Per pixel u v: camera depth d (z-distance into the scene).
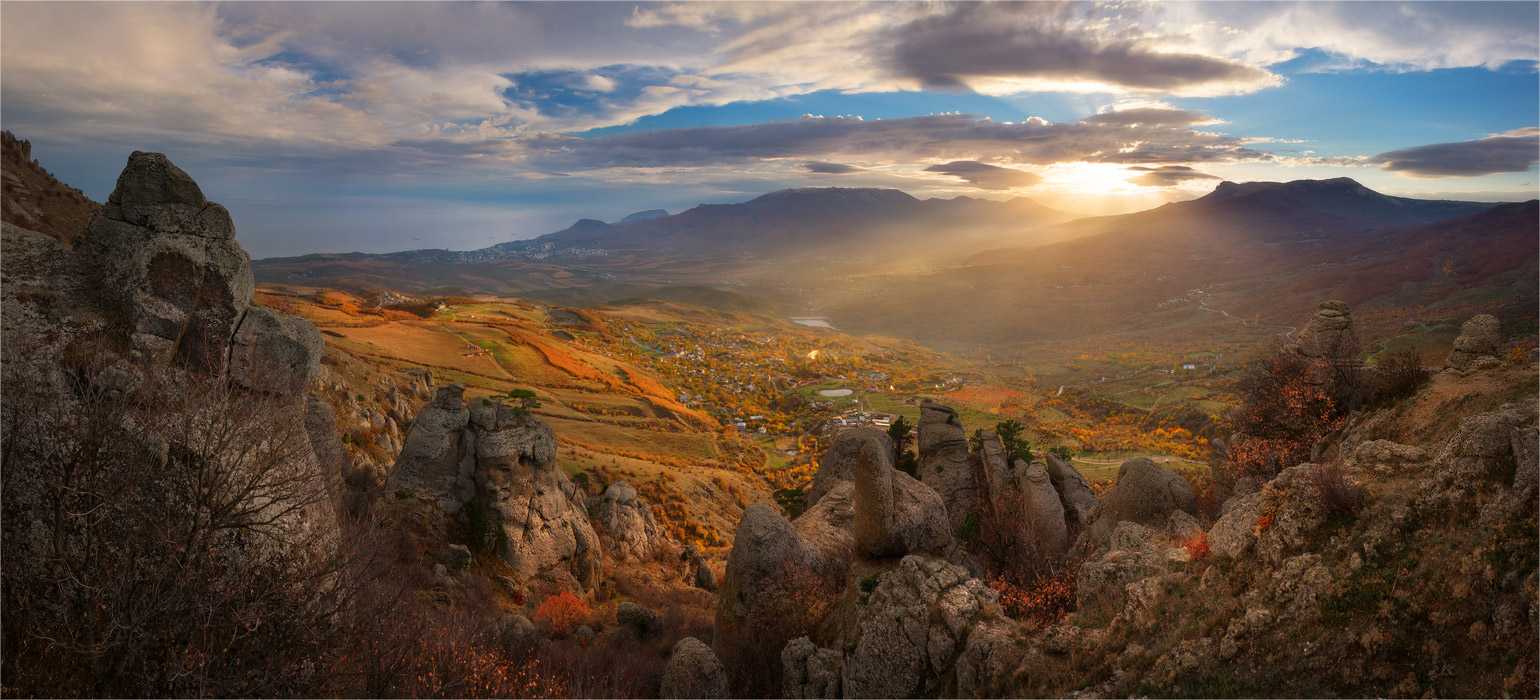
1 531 11.09
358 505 31.52
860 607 21.94
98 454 11.70
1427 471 13.98
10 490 11.36
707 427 150.88
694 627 33.09
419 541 32.38
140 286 14.16
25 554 11.23
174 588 11.38
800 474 127.19
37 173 26.05
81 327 13.52
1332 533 13.67
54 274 13.94
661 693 21.14
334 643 13.69
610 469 82.88
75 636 10.76
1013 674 15.73
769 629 24.66
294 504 13.97
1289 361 33.16
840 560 28.14
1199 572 15.88
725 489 97.62
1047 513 35.09
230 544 12.84
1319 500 14.20
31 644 10.77
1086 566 19.36
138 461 12.13
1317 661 11.83
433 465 36.09
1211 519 27.91
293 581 13.05
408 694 14.73
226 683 11.52
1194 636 13.80
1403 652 11.08
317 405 28.39
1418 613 11.29
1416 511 12.92
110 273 14.32
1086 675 14.69
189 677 11.30
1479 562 11.03
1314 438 29.72
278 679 12.03
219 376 13.77
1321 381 30.77
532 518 37.72
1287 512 14.48
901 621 18.91
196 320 14.89
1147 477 29.64
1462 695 10.04
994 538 33.56
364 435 49.72
